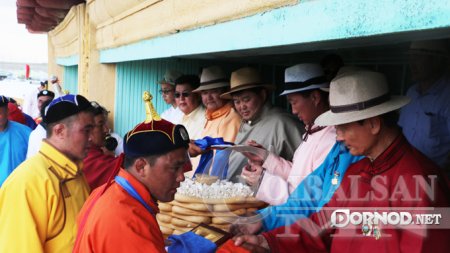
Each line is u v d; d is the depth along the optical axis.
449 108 1.76
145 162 1.12
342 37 0.89
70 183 1.64
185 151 1.17
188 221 1.45
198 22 1.58
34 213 1.47
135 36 2.49
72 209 1.62
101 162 2.10
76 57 5.14
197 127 2.81
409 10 0.73
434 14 0.68
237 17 1.32
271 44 1.15
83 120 1.65
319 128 1.65
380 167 1.17
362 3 0.83
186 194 1.44
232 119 2.49
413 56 1.83
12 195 1.46
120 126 3.96
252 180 1.54
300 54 3.05
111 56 3.32
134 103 4.02
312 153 1.59
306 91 1.68
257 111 2.23
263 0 1.15
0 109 2.86
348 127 1.15
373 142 1.15
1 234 1.43
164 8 1.95
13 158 2.91
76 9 4.29
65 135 1.62
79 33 4.21
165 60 4.04
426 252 1.05
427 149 1.81
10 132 2.95
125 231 1.02
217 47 1.47
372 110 1.09
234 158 1.63
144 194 1.13
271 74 3.65
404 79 2.37
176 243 1.26
